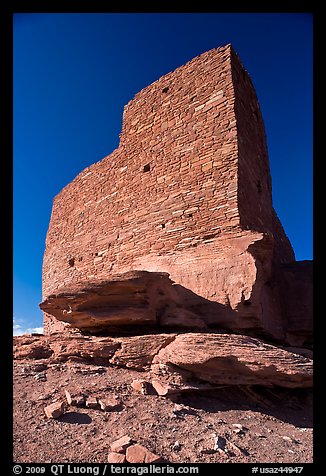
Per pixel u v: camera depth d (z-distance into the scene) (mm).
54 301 8367
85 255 13930
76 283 8258
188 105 10719
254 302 7855
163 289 8422
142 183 11523
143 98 12406
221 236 8867
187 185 10031
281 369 6234
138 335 8000
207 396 6480
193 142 10242
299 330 9695
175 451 4281
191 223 9609
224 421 5535
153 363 6840
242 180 9273
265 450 4664
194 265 9000
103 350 7371
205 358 6266
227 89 9820
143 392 5910
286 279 10555
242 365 6352
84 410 5137
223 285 8297
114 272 11914
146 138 11836
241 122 9922
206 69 10531
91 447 4184
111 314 8000
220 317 8062
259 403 6723
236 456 4340
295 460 4395
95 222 13711
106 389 5863
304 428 5867
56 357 7398
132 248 11312
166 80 11688
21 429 4445
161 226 10406
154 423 4953
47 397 5391
